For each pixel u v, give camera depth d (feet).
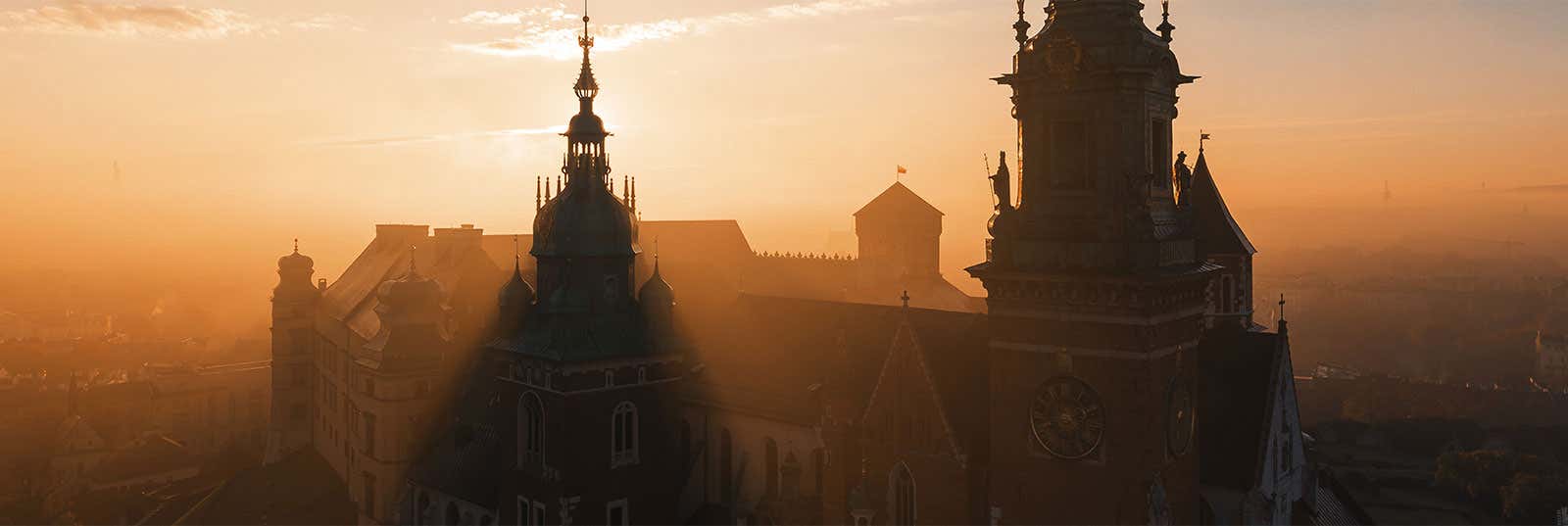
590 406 277.03
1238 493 237.86
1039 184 217.56
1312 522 280.92
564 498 271.49
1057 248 212.64
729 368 303.68
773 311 313.32
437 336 366.22
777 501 265.95
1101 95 207.31
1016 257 218.59
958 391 237.66
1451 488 559.79
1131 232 204.23
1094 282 207.62
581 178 294.05
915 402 236.22
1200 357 257.55
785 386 282.97
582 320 282.77
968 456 228.63
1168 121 219.82
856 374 262.47
